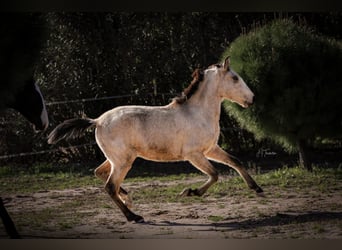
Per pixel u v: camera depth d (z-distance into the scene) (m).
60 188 30.84
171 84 41.69
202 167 22.28
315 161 37.34
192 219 22.11
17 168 38.16
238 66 31.17
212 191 27.58
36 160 40.09
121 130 21.42
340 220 21.08
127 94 41.03
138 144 21.64
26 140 39.53
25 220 23.11
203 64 41.53
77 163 39.75
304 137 31.20
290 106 30.16
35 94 23.53
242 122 31.84
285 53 30.91
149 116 21.84
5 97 19.70
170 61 41.41
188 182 31.05
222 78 22.94
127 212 21.70
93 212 24.17
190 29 41.66
